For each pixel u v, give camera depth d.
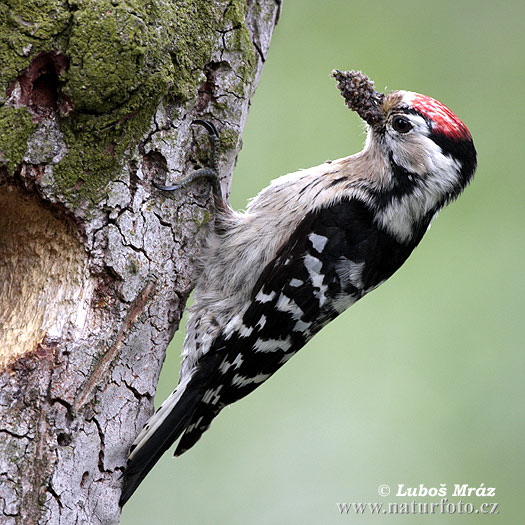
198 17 6.50
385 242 7.63
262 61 7.41
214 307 7.20
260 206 7.58
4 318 6.22
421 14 11.36
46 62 5.73
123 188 6.20
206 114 6.87
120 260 6.21
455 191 7.63
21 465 5.75
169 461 10.02
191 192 6.81
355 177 7.65
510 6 11.44
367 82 7.58
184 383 7.05
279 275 7.30
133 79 5.83
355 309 10.57
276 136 10.95
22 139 5.77
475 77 11.28
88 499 6.09
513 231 10.71
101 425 6.16
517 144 11.05
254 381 7.52
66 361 5.95
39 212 6.14
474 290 10.47
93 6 5.66
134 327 6.32
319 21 11.35
